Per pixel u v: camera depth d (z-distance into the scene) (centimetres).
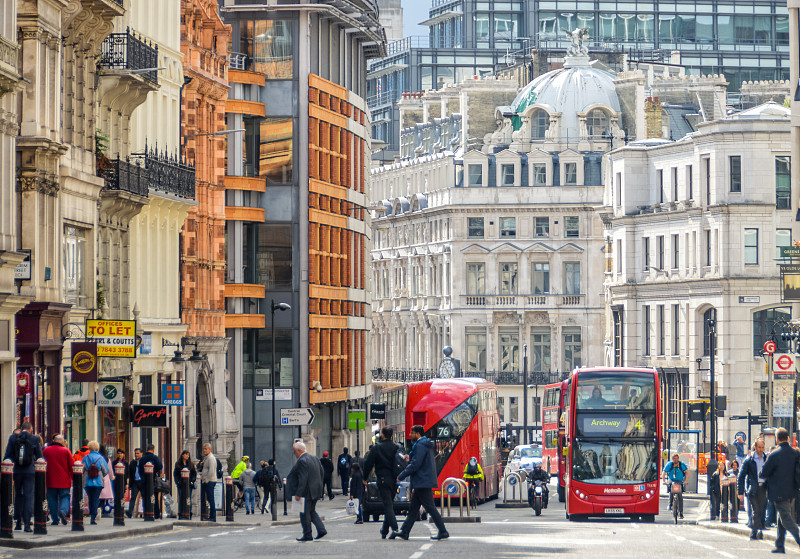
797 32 8069
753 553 3584
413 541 3897
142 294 6944
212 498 5506
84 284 5888
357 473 5962
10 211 4941
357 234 11506
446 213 17550
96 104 6053
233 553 3369
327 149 10594
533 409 17088
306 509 3925
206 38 8331
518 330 17238
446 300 17575
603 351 17062
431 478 3956
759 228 12419
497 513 7169
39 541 3612
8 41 4744
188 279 8044
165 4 7331
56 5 5331
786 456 3625
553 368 17125
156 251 7138
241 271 9875
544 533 4444
